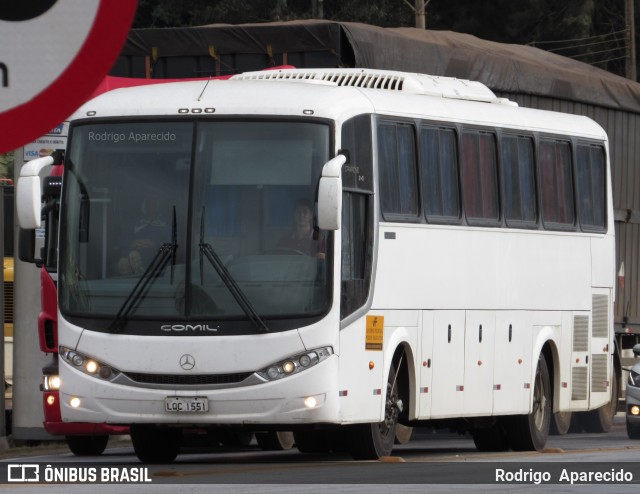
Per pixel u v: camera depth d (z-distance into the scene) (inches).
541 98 2300.7
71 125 1266.0
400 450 1684.3
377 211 1302.9
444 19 5693.9
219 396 1176.8
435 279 1421.0
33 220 1200.2
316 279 1188.5
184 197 1218.0
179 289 1194.6
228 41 1840.6
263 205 1206.9
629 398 2058.3
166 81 1679.4
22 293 1707.7
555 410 1731.1
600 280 1844.2
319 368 1180.5
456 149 1496.1
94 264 1224.8
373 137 1309.1
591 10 5689.0
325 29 1788.9
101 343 1203.9
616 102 2519.7
